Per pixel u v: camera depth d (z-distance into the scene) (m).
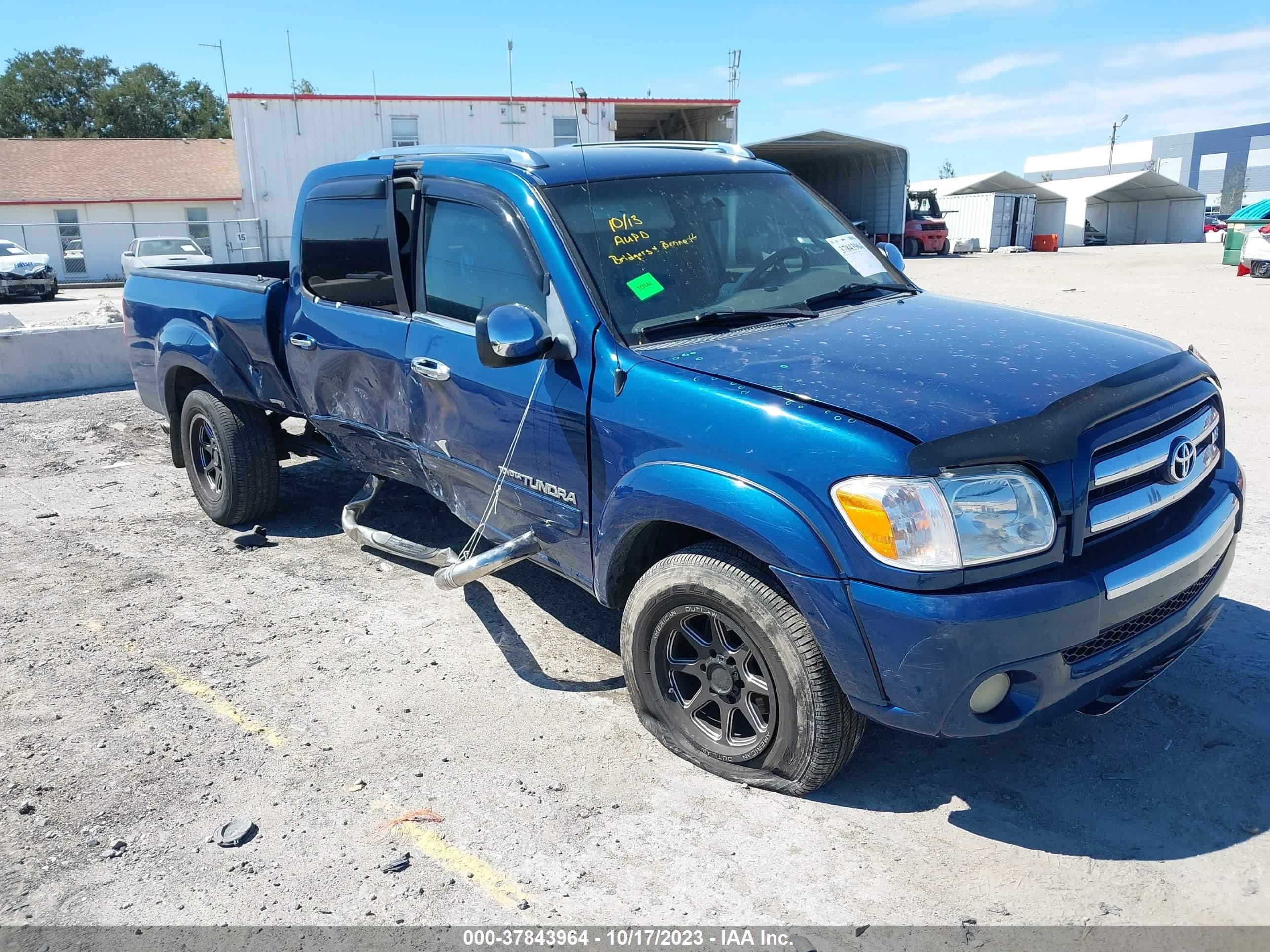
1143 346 3.25
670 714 3.27
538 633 4.25
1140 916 2.51
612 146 4.03
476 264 3.69
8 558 5.31
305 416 4.92
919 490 2.48
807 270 3.83
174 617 4.49
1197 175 87.06
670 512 2.94
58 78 63.16
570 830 2.90
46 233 31.00
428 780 3.17
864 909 2.56
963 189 46.34
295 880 2.72
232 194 32.88
